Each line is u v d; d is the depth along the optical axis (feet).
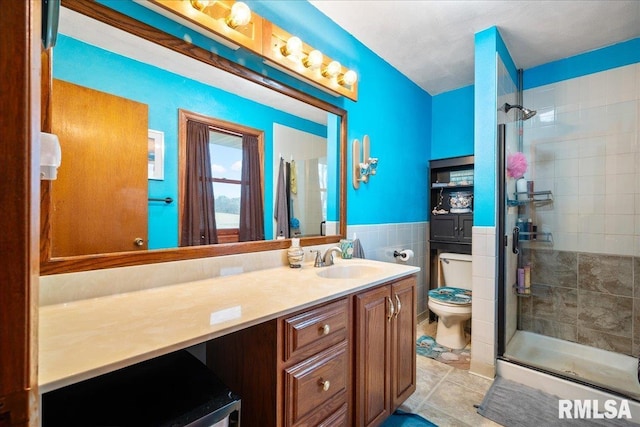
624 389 5.27
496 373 6.39
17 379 1.17
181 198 4.09
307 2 5.73
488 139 6.54
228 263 4.49
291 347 3.09
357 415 4.01
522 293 7.74
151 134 3.81
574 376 5.71
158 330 2.43
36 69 1.21
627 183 6.86
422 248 9.71
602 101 7.38
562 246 7.66
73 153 3.16
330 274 5.23
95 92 3.34
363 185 7.26
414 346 5.42
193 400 2.59
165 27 3.78
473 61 8.10
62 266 3.02
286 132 5.51
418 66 8.37
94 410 2.46
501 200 6.68
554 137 7.86
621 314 6.89
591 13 6.08
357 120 7.07
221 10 4.13
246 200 4.88
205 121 4.35
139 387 2.76
